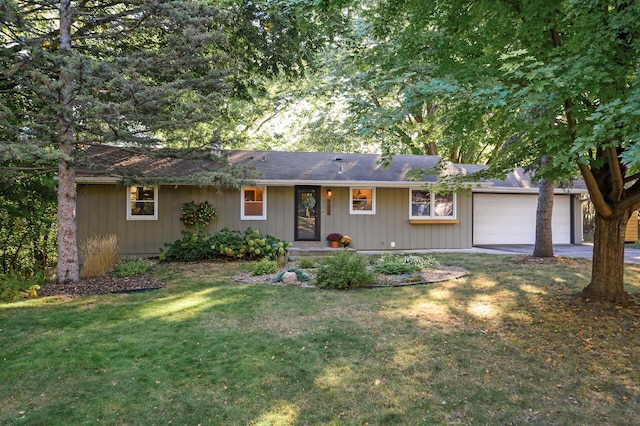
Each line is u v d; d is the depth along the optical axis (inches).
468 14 216.7
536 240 405.7
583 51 158.2
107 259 321.4
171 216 443.2
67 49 245.6
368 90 205.5
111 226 428.8
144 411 110.0
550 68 143.7
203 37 272.5
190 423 104.2
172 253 396.8
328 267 273.6
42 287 268.2
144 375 132.1
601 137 135.0
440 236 512.4
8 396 118.3
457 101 170.1
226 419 106.0
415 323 186.9
